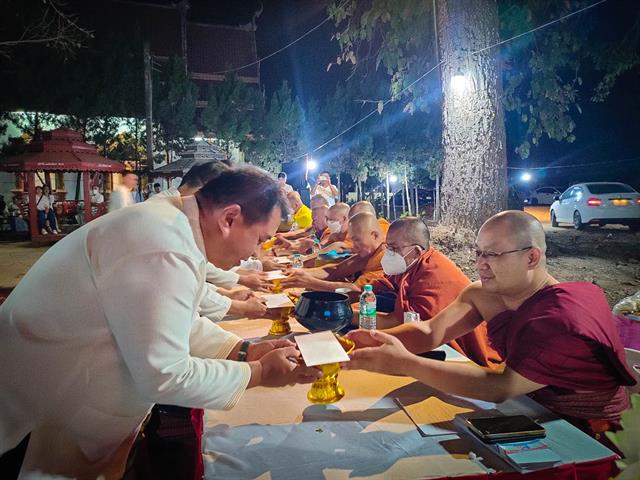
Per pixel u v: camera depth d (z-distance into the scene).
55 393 1.57
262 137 19.84
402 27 7.56
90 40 17.98
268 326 2.84
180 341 1.48
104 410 1.61
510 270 2.04
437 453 1.52
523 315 1.94
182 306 1.48
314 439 1.62
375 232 3.92
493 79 6.25
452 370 1.83
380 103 8.92
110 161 15.55
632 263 8.57
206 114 19.16
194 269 1.53
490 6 6.20
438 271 3.06
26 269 10.62
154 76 18.59
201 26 25.50
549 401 1.92
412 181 17.86
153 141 19.08
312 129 19.36
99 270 1.47
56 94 17.39
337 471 1.43
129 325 1.43
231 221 1.65
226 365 1.64
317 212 6.80
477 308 2.36
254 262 4.32
